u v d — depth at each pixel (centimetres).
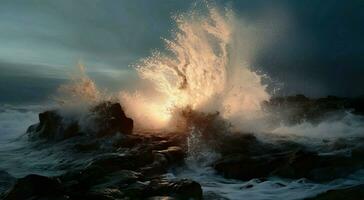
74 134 1057
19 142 1070
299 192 664
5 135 1175
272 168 772
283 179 739
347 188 639
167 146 923
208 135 981
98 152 912
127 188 607
